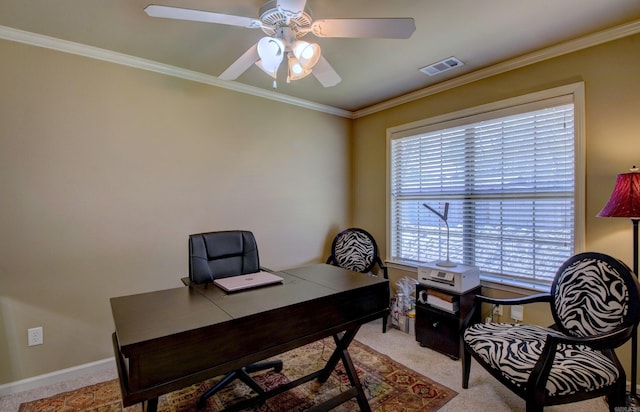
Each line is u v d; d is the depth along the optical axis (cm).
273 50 153
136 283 249
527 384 150
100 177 234
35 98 210
